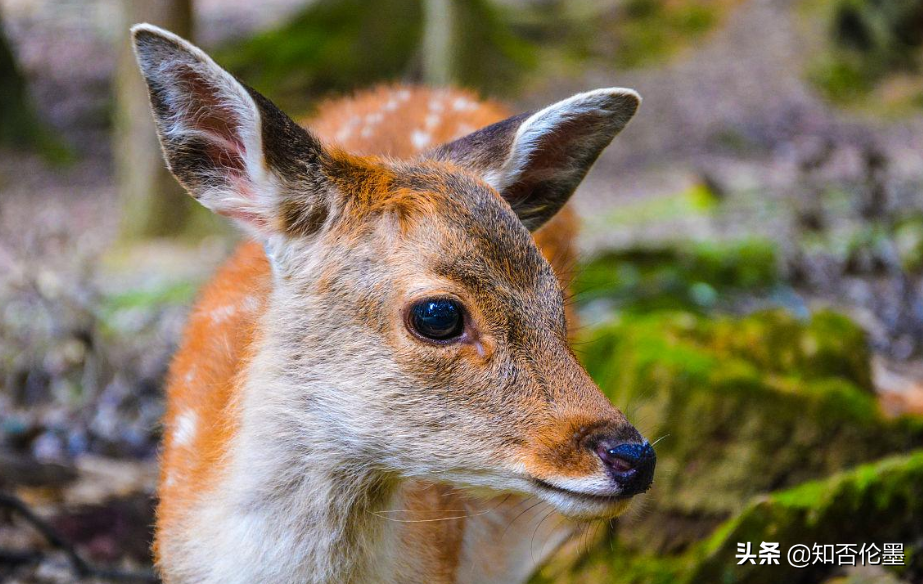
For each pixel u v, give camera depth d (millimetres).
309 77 32031
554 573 7109
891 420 7754
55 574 7887
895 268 13180
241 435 5516
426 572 5965
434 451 5051
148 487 9539
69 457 10586
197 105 5340
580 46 37062
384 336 5086
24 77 31047
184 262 18922
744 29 38219
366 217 5238
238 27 37938
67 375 12594
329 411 5223
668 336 8398
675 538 7266
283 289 5398
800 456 7551
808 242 15109
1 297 14844
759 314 9180
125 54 21125
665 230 18250
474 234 5086
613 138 6250
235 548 5504
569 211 8578
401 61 32250
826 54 35688
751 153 28516
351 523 5457
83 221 24016
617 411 4984
